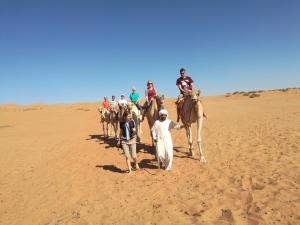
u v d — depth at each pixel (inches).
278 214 248.2
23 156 644.1
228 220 249.0
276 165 377.1
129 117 407.8
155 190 338.6
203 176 366.9
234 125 796.0
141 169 429.1
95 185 386.0
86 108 2568.9
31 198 369.4
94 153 594.9
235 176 351.9
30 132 1128.8
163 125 407.5
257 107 1469.0
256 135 600.7
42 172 488.1
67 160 558.3
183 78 484.7
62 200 348.8
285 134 573.9
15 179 462.6
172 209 282.7
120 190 353.7
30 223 298.7
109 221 278.1
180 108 479.5
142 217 275.3
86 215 297.9
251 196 289.6
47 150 692.7
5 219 314.3
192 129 784.9
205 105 1889.8
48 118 1790.1
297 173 338.6
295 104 1502.2
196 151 508.1
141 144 611.5
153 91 531.5
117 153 570.9
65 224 283.4
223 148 508.4
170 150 404.2
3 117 1930.4
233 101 2181.3
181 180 362.3
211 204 283.0
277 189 298.2
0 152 716.7
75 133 987.3
